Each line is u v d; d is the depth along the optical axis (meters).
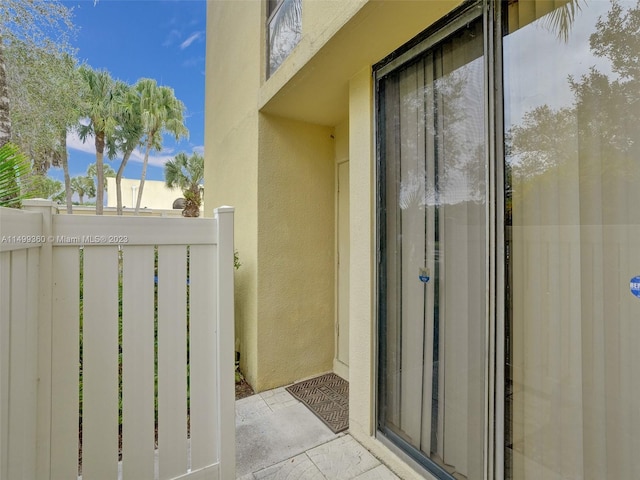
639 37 1.24
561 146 1.45
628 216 1.26
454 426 1.92
